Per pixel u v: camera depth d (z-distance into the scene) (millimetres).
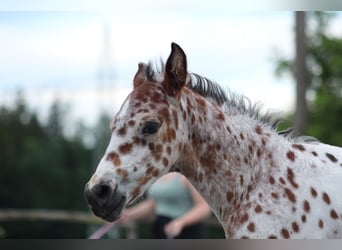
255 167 4395
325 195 4305
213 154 4441
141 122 4176
